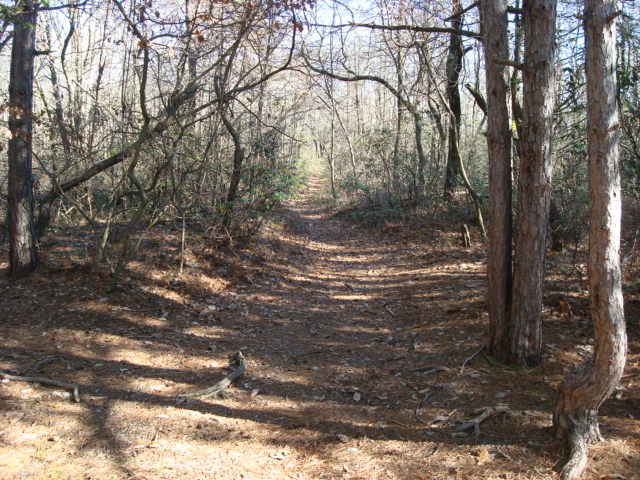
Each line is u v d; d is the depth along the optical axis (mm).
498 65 4902
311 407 4641
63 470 3445
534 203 4809
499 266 5160
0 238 9234
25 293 7039
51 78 11852
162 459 3646
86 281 7391
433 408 4543
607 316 3281
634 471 3354
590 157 3248
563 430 3645
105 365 5336
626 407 4219
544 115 4621
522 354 5074
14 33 7047
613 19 3139
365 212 17781
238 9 7801
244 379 5227
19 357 5352
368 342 6465
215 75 8453
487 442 3881
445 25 10477
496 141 5012
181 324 6816
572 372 3625
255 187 10867
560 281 7316
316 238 15555
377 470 3576
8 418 4070
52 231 9336
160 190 8273
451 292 8148
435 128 15000
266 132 11180
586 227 8875
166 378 5129
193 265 8719
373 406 4668
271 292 8867
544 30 4449
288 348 6234
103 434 3961
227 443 3928
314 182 35906
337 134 31281
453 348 5828
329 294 9047
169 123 7371
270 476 3488
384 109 23203
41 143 9445
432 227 13555
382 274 10484
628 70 7547
